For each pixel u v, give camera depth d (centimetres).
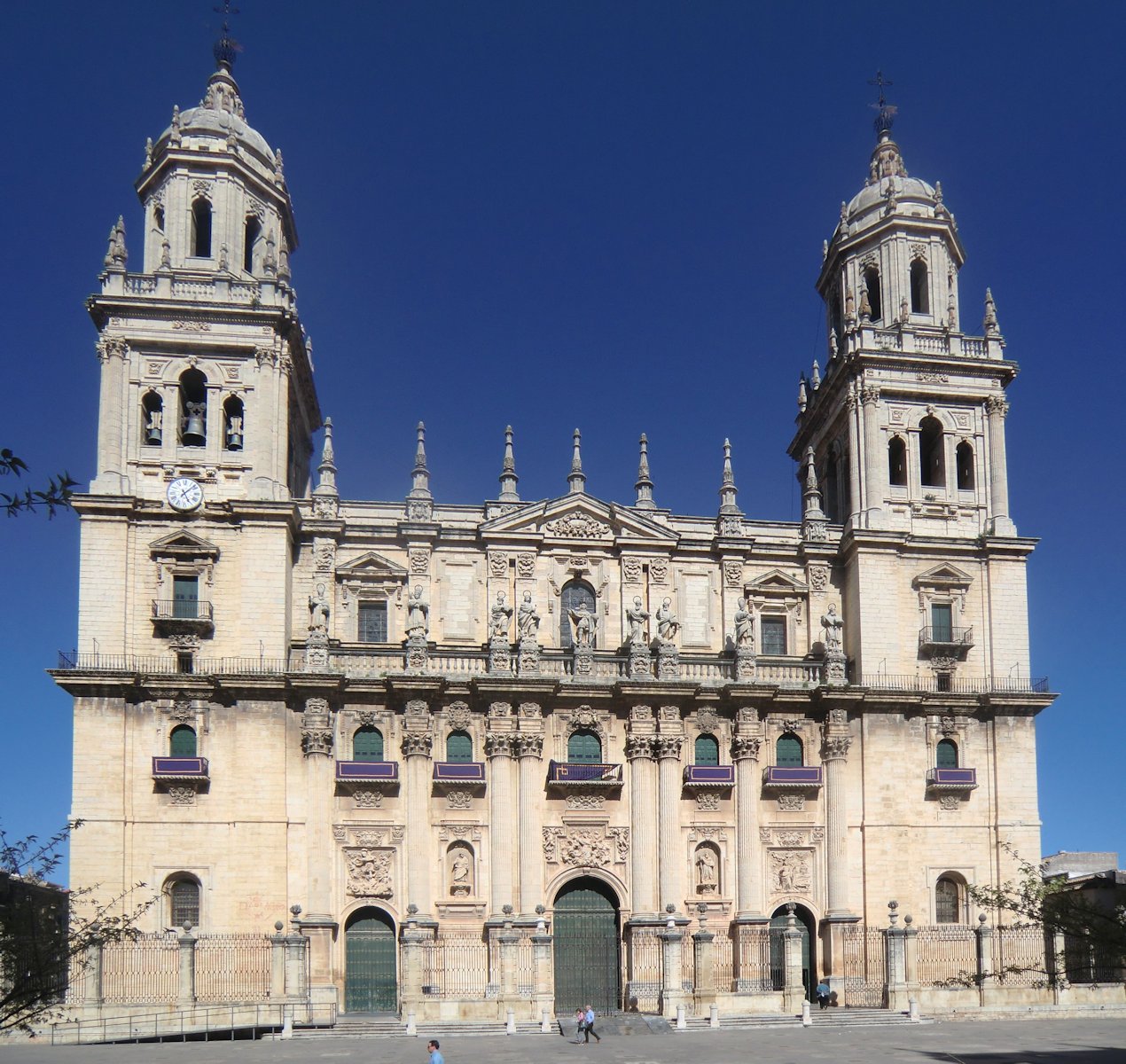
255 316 7350
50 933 3594
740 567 7712
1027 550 7694
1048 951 6512
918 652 7550
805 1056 4909
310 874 6794
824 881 7244
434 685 7031
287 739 6944
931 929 7100
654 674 7319
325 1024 6144
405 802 7012
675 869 7106
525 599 7456
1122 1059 4744
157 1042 5812
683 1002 6369
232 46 8344
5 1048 5509
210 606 7006
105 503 6981
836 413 8200
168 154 7588
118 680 6775
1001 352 7950
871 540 7556
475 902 6962
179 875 6756
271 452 7275
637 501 7856
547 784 7131
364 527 7406
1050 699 7475
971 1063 4650
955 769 7344
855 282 8250
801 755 7444
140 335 7269
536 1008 6241
